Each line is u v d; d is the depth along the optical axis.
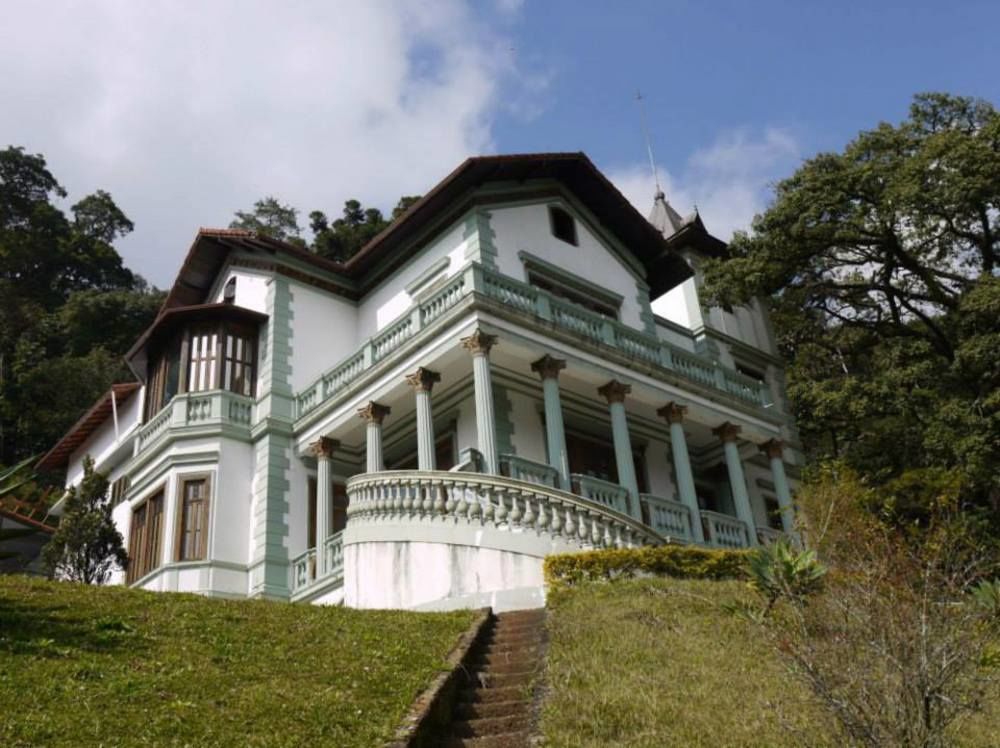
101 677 8.30
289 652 9.92
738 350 31.25
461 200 23.78
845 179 26.70
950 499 16.80
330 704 8.10
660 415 22.92
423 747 7.61
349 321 26.36
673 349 23.97
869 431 27.27
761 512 27.30
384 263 26.00
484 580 14.36
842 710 6.61
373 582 15.39
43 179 68.00
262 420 23.08
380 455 20.72
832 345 35.38
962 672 7.00
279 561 21.41
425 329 19.98
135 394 28.39
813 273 29.80
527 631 11.59
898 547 9.32
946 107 27.77
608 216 27.59
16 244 61.84
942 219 26.97
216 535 21.47
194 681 8.47
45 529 28.33
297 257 25.69
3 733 6.68
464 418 21.92
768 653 10.03
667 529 20.38
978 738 7.94
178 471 22.33
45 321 55.94
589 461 23.58
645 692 8.79
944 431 24.30
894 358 27.52
